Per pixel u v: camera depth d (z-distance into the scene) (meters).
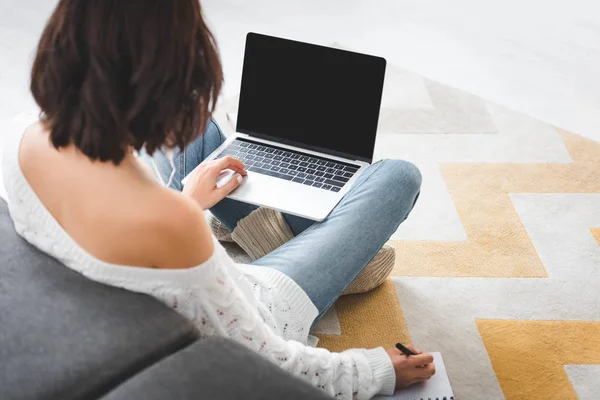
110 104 0.91
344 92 1.82
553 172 2.41
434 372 1.60
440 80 2.97
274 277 1.46
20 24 3.17
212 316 1.12
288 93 1.87
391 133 2.60
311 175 1.79
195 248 1.03
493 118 2.69
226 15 3.36
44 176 1.04
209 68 1.00
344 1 3.56
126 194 1.00
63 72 0.93
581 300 1.94
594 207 2.26
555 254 2.08
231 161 1.73
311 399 0.97
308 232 1.63
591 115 2.79
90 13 0.89
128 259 1.03
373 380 1.48
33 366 0.95
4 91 2.74
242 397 0.96
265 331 1.23
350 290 1.90
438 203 2.27
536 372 1.75
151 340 1.00
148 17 0.89
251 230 1.85
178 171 1.84
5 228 1.15
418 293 1.96
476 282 2.00
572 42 3.31
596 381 1.73
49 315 1.01
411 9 3.52
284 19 3.37
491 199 2.29
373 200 1.68
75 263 1.07
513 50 3.22
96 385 0.95
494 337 1.84
